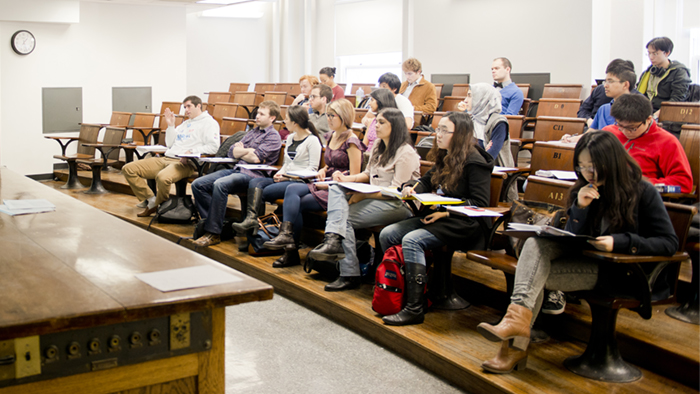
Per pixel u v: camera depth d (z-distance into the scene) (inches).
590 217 87.4
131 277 60.7
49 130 313.1
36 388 49.3
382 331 108.2
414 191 121.6
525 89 270.5
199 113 207.2
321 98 199.6
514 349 90.0
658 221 83.2
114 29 331.3
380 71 423.2
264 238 155.9
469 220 112.0
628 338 91.3
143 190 208.4
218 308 57.3
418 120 210.8
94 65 326.0
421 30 340.5
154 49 346.0
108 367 51.9
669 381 85.6
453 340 100.9
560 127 172.4
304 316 124.3
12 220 89.8
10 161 303.1
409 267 108.0
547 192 108.3
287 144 169.5
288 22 451.8
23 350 48.1
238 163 179.0
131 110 341.4
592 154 84.0
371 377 96.0
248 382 94.1
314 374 97.2
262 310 127.7
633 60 268.8
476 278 121.3
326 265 135.7
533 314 89.0
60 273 61.9
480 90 149.9
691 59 269.4
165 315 53.4
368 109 222.2
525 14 293.9
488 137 147.9
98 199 243.9
